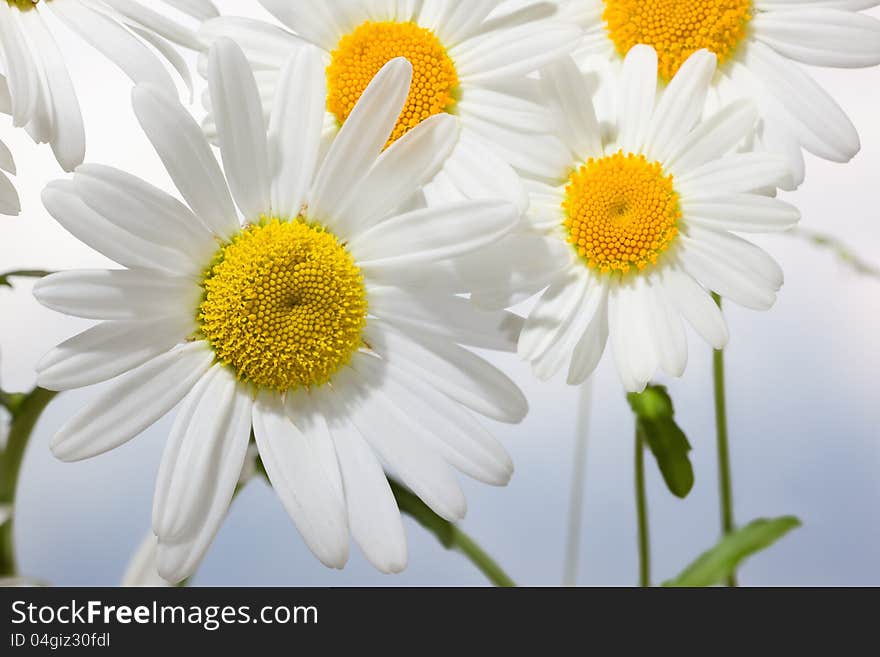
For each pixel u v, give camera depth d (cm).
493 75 33
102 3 33
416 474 33
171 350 32
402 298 33
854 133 33
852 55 33
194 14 33
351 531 33
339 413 33
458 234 32
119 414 32
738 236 33
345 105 33
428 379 33
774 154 33
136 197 31
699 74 33
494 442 33
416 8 33
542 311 33
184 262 32
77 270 31
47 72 33
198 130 32
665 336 33
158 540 32
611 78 34
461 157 33
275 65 33
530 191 33
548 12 33
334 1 33
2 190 33
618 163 33
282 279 32
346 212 32
